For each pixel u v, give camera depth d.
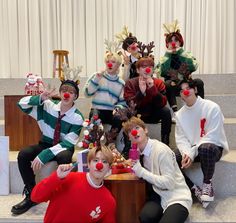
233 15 2.79
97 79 1.80
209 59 2.84
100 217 1.25
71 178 1.26
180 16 2.82
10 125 1.84
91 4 2.86
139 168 1.34
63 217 1.23
